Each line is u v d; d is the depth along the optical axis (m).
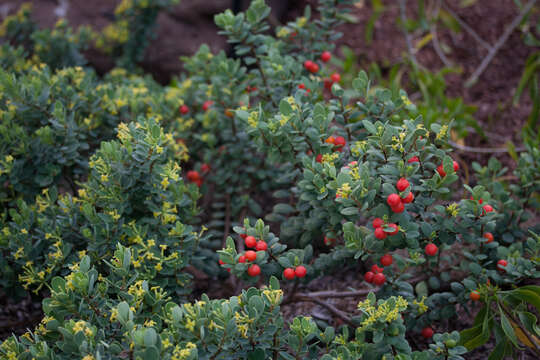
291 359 1.89
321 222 2.34
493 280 2.46
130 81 3.55
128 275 2.03
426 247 2.19
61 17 4.74
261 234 2.13
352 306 2.86
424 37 4.83
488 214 2.15
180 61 4.51
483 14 5.01
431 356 1.99
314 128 2.22
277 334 1.90
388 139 1.97
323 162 2.13
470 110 3.94
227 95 2.96
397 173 1.92
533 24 4.85
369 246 2.05
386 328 1.93
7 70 3.24
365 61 4.61
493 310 2.46
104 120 2.89
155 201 2.39
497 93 4.34
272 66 2.68
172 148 2.71
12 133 2.55
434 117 3.54
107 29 4.14
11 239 2.31
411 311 2.36
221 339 1.72
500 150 3.75
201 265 2.74
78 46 3.92
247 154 3.10
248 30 2.74
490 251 2.45
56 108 2.50
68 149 2.55
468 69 4.57
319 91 2.88
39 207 2.53
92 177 2.49
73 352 1.69
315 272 2.40
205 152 3.28
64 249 2.24
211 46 4.54
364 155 2.17
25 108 2.55
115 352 1.63
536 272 2.29
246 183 3.15
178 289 2.33
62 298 1.76
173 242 2.29
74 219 2.32
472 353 2.65
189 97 3.33
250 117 2.27
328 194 2.12
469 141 3.94
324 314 2.82
